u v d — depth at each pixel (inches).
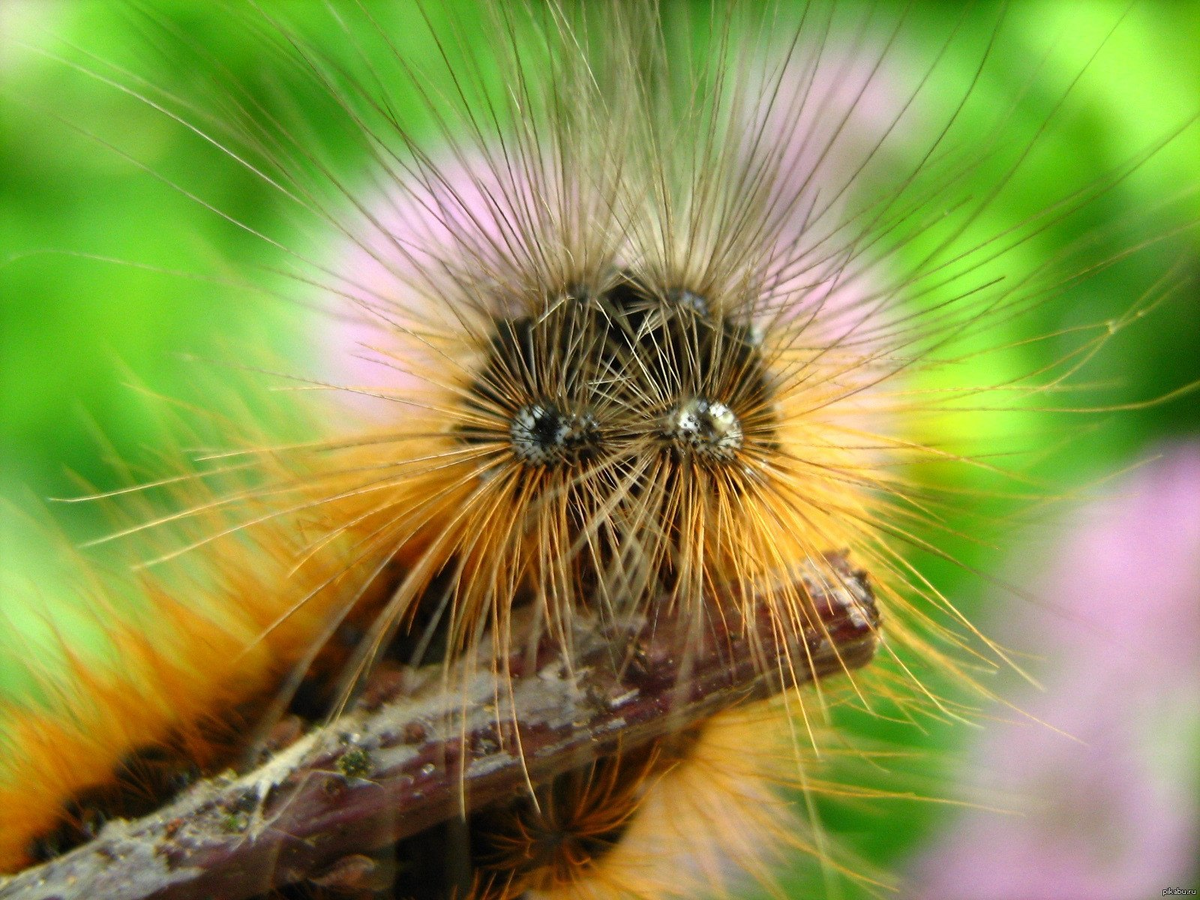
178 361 2.2
